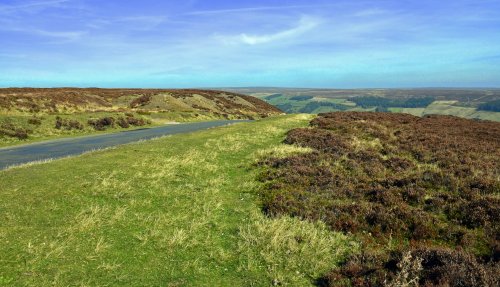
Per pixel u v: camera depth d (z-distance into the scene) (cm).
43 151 3169
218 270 979
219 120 7419
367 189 1538
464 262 920
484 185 1465
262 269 987
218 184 1719
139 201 1454
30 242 1070
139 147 2628
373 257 1022
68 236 1123
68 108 5812
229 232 1216
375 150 2297
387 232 1196
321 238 1150
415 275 884
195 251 1075
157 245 1097
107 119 5144
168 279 926
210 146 2603
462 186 1486
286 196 1501
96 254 1023
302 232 1180
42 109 5228
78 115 5175
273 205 1424
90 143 3638
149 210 1375
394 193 1476
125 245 1088
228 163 2134
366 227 1231
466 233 1131
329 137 2648
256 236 1166
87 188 1585
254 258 1039
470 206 1275
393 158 2020
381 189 1509
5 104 4791
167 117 6556
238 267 991
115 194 1517
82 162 2123
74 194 1508
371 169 1848
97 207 1352
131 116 5862
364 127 3145
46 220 1241
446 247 1070
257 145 2664
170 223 1255
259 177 1819
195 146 2620
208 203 1461
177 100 8325
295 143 2558
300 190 1570
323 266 1003
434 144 2409
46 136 4134
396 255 1017
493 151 2217
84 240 1105
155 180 1739
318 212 1346
